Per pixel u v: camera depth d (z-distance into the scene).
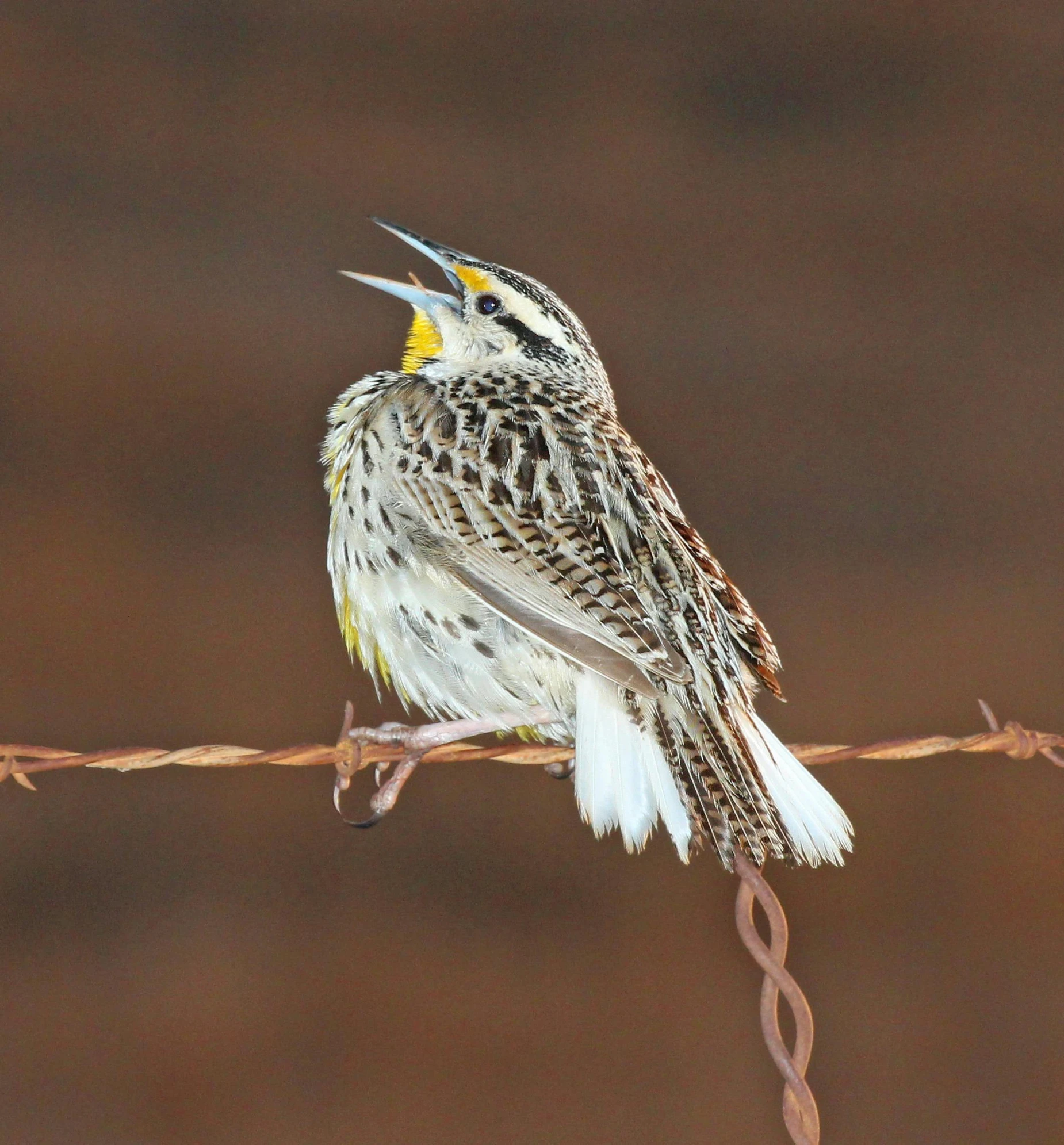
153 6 12.86
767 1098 6.50
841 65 13.53
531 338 6.31
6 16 12.54
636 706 6.19
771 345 11.12
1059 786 7.27
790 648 8.36
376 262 11.16
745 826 6.17
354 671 7.73
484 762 6.95
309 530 8.87
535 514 6.22
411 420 6.24
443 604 6.22
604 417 6.27
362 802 6.80
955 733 7.70
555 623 6.20
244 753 6.19
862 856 6.77
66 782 6.82
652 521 6.23
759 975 6.57
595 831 6.19
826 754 6.21
